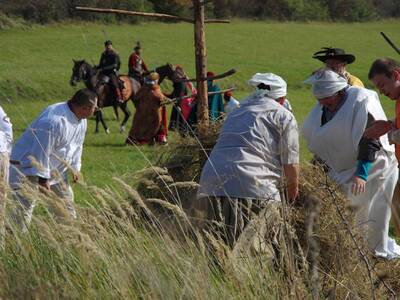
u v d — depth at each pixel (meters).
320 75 12.06
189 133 14.38
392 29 114.44
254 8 115.69
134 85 39.50
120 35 86.56
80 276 8.29
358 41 98.44
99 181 21.89
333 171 12.30
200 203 10.89
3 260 8.71
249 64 74.62
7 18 86.81
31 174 12.12
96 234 8.54
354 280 8.73
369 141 11.76
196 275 7.95
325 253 9.52
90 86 37.62
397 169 12.25
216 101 27.61
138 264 8.11
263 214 9.39
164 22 99.31
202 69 14.48
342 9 124.00
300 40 95.75
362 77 70.81
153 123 32.72
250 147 10.81
